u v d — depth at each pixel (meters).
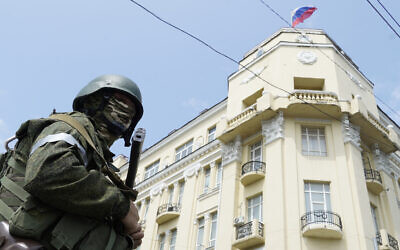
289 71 20.80
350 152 17.59
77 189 1.66
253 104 21.27
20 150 1.96
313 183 17.27
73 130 1.92
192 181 23.22
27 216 1.63
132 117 2.62
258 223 16.38
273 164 17.80
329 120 19.05
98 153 1.99
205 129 25.28
